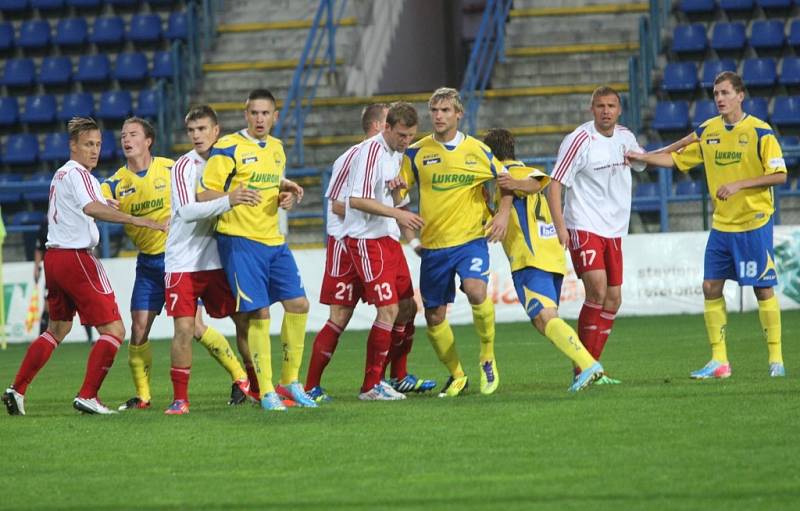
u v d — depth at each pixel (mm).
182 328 28297
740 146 31688
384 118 31594
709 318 32219
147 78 80812
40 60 83562
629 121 72750
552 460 20469
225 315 29031
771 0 75562
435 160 29641
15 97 80688
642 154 31359
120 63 80938
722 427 23031
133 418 27484
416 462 20781
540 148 73250
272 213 28219
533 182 29359
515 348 45438
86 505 18234
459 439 22844
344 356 45375
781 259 59062
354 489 18766
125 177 31125
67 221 29125
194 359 46844
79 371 43531
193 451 22609
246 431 24734
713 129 32188
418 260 59938
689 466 19547
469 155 29500
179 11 84250
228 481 19719
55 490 19469
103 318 29000
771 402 26125
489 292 60438
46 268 29312
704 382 30656
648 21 77125
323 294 30891
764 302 32031
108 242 62312
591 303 31328
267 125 28078
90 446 23609
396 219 28547
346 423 25359
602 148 30906
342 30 82000
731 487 17906
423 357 43156
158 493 18938
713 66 74062
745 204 31719
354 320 61406
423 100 77250
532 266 29703
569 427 23672
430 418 25641
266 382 28188
